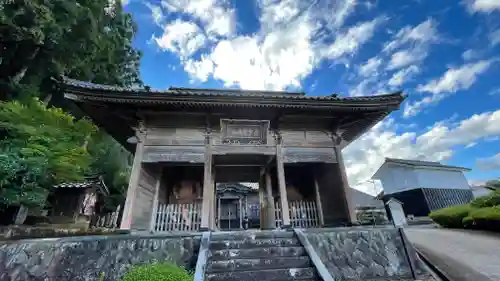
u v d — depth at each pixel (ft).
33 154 27.99
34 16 44.37
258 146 34.37
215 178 44.37
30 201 29.40
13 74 50.19
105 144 64.34
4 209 30.68
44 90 55.21
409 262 20.44
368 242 21.56
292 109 34.14
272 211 37.52
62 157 31.40
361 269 19.63
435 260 20.13
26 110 30.32
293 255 18.94
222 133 34.14
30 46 48.42
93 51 59.31
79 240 19.24
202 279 14.74
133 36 83.51
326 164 38.32
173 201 40.06
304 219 36.50
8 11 42.29
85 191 45.62
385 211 37.22
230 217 80.12
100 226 44.73
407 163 77.71
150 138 33.24
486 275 16.31
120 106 31.53
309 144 36.50
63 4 49.32
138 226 29.40
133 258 18.84
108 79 70.90
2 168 24.82
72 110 56.75
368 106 33.58
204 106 31.99
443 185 75.31
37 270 17.44
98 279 17.46
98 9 60.44
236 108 33.35
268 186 40.50
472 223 29.48
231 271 16.67
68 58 55.31
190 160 32.81
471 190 76.79
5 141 27.86
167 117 34.27
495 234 25.36
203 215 29.27
